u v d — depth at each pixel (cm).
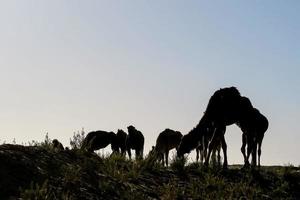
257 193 1465
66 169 1327
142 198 1273
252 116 1711
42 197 1103
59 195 1160
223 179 1499
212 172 1597
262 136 1742
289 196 1494
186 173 1592
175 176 1553
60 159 1434
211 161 1686
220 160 1742
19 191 1119
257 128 1712
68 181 1255
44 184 1142
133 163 1568
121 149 2517
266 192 1495
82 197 1195
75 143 1595
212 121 1680
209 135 1755
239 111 1692
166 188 1367
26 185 1167
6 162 1250
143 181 1446
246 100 1727
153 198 1322
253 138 1711
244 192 1462
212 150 1788
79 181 1290
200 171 1603
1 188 1108
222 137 1655
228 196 1416
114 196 1267
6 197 1077
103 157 1587
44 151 1467
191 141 2081
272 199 1450
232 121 1684
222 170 1636
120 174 1417
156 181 1471
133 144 2333
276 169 1777
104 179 1372
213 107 1673
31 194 1098
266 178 1622
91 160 1510
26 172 1237
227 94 1680
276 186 1559
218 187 1461
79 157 1512
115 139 2552
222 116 1662
